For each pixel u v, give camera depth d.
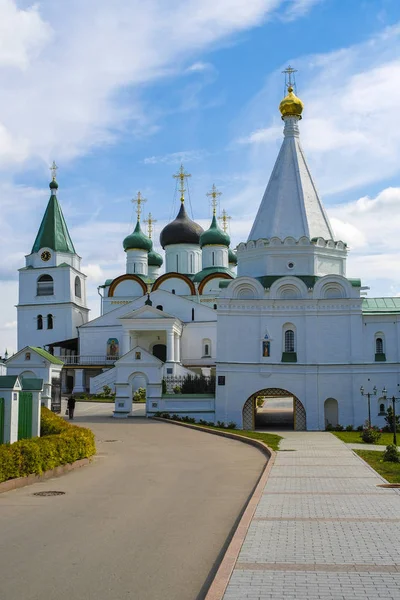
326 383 46.12
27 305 83.62
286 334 47.19
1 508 15.90
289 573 10.16
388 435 40.44
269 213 50.62
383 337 46.69
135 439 34.88
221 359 46.75
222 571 10.20
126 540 12.64
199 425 43.84
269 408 65.44
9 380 22.59
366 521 13.93
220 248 84.38
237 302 47.09
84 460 24.73
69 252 84.69
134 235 86.00
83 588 9.76
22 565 10.88
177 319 69.50
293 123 53.00
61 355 78.19
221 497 17.56
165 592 9.64
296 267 48.75
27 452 19.98
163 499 17.22
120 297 82.94
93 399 65.06
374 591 9.31
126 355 49.59
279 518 14.27
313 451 28.97
